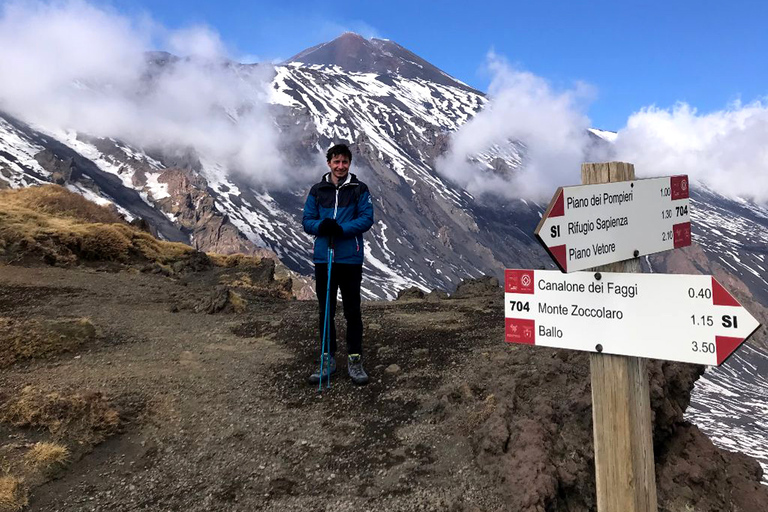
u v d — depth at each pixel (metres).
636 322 2.51
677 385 5.61
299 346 7.91
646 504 2.66
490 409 4.93
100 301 11.10
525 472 3.95
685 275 2.35
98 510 3.87
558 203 2.29
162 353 7.41
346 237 5.88
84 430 4.80
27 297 10.89
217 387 6.19
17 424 4.77
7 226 15.80
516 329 2.96
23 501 3.87
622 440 2.62
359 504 3.86
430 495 3.92
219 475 4.34
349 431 5.06
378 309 10.95
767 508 4.68
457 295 13.27
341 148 5.90
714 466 4.95
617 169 2.72
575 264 2.38
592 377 2.73
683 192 3.15
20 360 6.68
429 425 5.05
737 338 2.19
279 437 4.97
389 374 6.45
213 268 19.00
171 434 5.02
